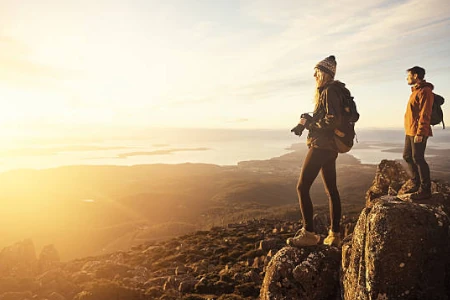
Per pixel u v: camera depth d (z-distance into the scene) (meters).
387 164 13.13
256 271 17.20
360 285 4.18
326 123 4.88
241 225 36.03
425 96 6.71
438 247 4.03
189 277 17.03
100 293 13.62
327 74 5.04
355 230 4.63
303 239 5.35
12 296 13.66
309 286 5.02
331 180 5.46
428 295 3.88
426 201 6.93
